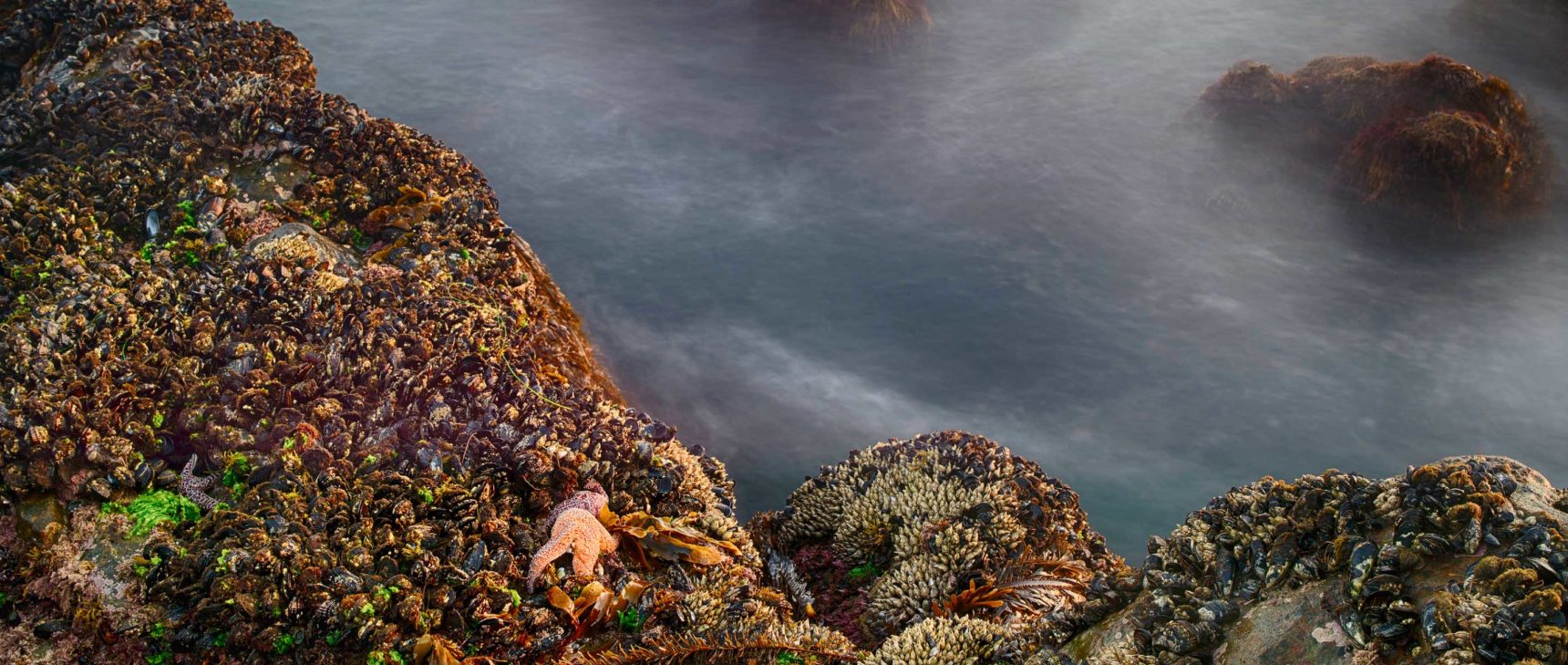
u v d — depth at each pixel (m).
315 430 8.52
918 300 19.14
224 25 16.22
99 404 8.62
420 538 7.62
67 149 13.30
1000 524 9.30
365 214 12.55
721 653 7.30
